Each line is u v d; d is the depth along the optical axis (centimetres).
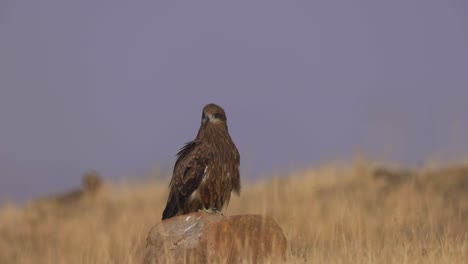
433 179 3350
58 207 4044
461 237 2117
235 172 2061
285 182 3391
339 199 2819
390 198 2931
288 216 2509
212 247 1761
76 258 2459
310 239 2145
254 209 2928
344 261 1803
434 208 2684
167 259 1733
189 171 2031
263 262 1766
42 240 3194
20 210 3978
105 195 4159
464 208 2742
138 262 2105
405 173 3578
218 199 2053
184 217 1825
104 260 2208
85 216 3578
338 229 2227
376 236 2180
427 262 1748
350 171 3578
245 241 1780
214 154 2020
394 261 1750
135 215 3091
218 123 2050
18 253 2947
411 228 2244
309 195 3136
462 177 3312
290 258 1798
